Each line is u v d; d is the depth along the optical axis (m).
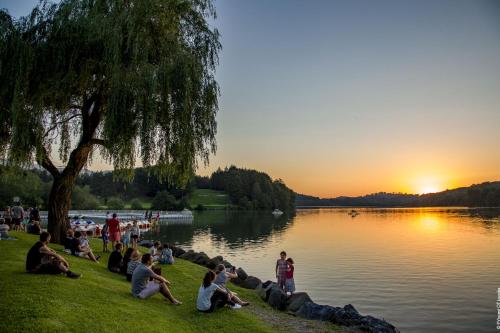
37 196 82.38
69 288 11.78
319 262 35.72
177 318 12.16
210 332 11.59
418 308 20.70
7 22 18.92
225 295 13.98
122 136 18.86
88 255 19.81
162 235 62.69
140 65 19.28
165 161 20.50
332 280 27.62
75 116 22.91
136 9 19.59
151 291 13.48
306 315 15.59
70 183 22.78
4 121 19.33
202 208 177.75
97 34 18.67
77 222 52.53
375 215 153.62
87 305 10.70
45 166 22.47
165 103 19.64
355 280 27.59
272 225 90.94
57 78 18.59
